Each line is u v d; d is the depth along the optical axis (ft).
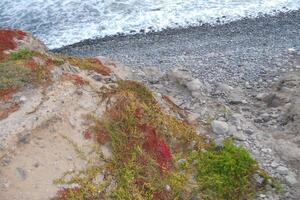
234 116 49.01
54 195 32.86
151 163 37.29
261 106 54.08
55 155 35.01
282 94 55.06
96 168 35.24
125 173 35.68
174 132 42.06
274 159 43.45
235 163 39.88
